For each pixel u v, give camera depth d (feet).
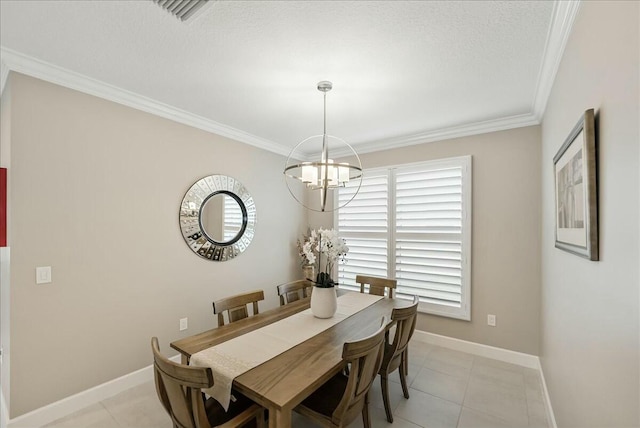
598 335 3.78
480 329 10.55
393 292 10.16
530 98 8.43
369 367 5.49
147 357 8.82
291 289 9.53
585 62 4.25
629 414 2.89
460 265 10.92
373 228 13.03
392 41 5.88
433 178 11.56
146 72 7.16
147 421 7.01
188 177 10.01
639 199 2.62
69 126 7.33
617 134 3.11
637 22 2.62
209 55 6.42
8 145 6.66
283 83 7.67
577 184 4.43
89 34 5.70
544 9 4.96
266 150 13.07
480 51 6.19
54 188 7.08
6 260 6.75
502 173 10.26
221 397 4.76
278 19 5.26
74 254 7.39
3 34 5.69
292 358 5.38
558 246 5.96
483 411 7.43
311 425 6.86
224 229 11.22
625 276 2.95
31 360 6.72
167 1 4.85
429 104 8.93
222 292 11.07
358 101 8.73
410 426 6.90
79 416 7.15
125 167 8.38
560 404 6.04
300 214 14.89
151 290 8.95
